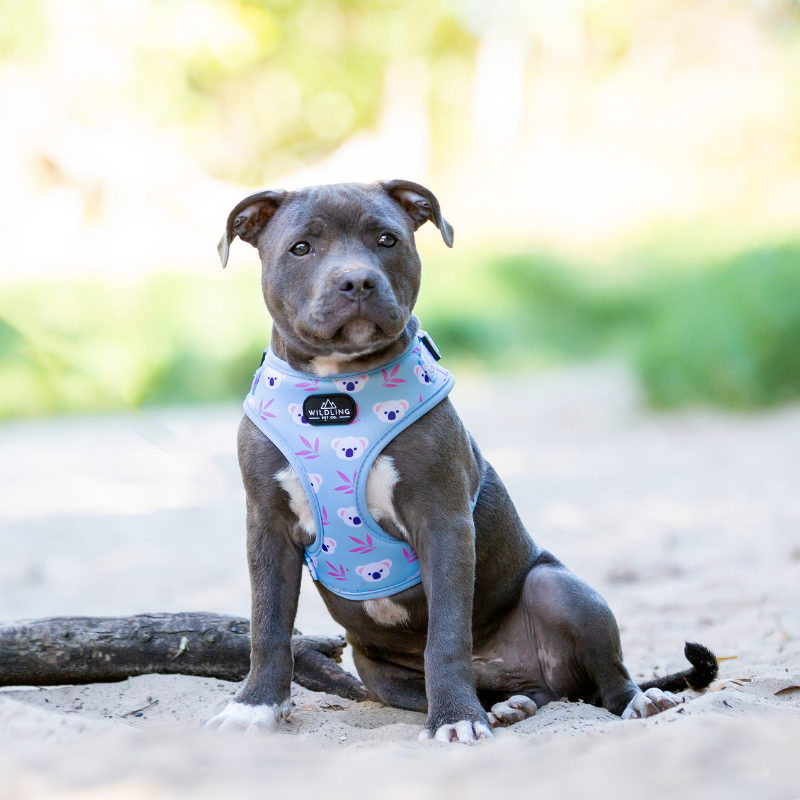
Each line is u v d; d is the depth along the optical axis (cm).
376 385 367
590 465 1113
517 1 3584
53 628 404
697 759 248
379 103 3703
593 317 2253
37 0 2778
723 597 565
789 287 1430
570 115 3481
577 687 395
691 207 2594
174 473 1255
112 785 243
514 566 408
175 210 2961
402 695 411
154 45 2952
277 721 364
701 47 3466
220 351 1922
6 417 1772
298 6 3456
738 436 1230
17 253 2631
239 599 648
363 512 368
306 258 375
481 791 237
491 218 2723
